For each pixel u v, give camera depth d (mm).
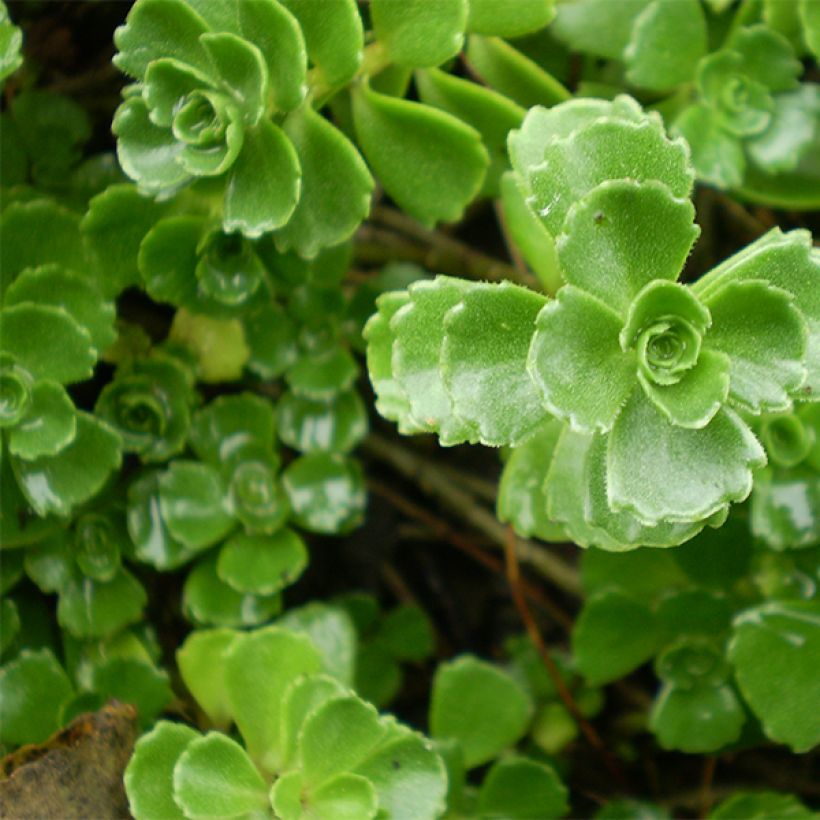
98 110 284
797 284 209
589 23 260
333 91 235
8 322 239
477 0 239
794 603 247
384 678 281
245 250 246
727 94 260
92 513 259
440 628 305
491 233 310
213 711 249
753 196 266
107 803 235
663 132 210
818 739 245
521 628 305
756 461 207
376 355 229
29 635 260
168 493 257
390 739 232
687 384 207
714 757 278
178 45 229
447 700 259
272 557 260
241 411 263
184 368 262
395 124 240
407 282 283
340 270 264
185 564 273
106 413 259
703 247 298
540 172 211
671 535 213
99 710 239
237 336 264
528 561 296
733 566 257
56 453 239
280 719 237
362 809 227
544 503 237
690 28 258
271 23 223
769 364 208
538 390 204
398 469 302
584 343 207
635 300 204
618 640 263
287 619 257
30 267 247
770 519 243
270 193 228
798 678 245
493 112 251
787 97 261
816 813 255
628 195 206
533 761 258
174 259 246
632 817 270
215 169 226
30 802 232
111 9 281
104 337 247
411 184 243
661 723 260
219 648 249
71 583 257
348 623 257
